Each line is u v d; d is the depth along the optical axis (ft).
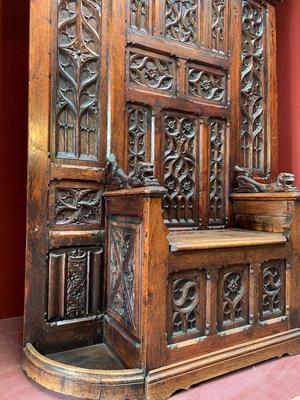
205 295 4.57
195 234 5.49
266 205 5.87
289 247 5.40
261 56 7.35
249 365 4.79
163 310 4.13
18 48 6.79
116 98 5.48
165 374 4.07
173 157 6.12
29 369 4.44
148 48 5.83
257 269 5.05
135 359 4.19
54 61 5.01
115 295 4.92
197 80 6.44
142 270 4.11
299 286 5.48
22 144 6.81
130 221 4.51
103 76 5.44
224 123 6.77
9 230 6.71
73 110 5.16
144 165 4.29
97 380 3.95
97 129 5.36
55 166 4.94
